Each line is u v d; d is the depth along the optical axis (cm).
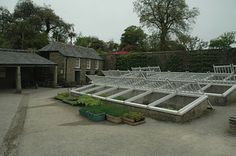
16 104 1310
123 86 1353
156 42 3581
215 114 918
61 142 631
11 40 3966
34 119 920
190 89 1007
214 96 1102
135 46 4769
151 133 705
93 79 1747
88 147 589
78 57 2736
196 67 2269
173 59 2462
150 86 1205
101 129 756
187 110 837
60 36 4831
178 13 3338
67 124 832
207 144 603
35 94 1802
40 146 602
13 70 2408
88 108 975
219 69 1612
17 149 583
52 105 1265
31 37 4084
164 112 859
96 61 3086
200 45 3378
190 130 731
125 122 832
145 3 3488
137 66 2816
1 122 873
